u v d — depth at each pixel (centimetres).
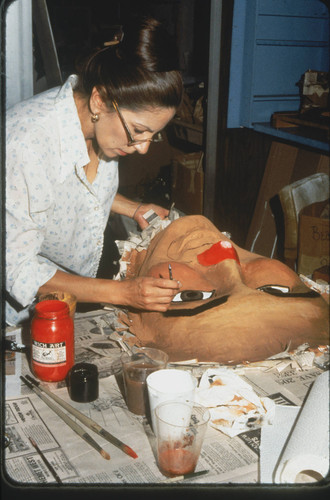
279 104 340
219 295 131
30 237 123
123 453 91
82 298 126
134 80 111
